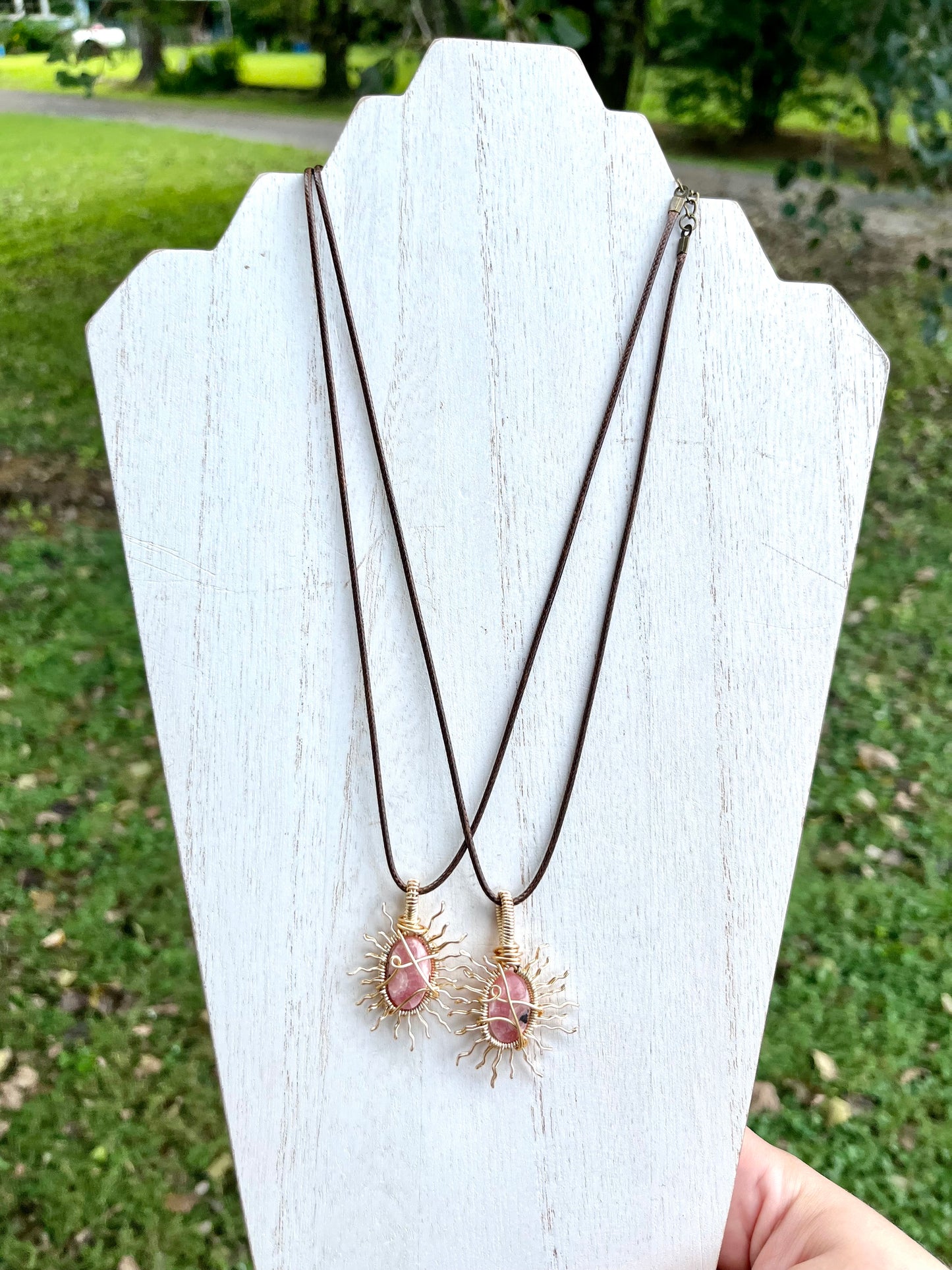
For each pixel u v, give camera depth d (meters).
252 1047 0.24
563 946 0.25
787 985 0.57
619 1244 0.25
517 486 0.24
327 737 0.24
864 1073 0.53
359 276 0.23
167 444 0.23
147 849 0.64
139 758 0.70
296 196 0.23
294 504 0.24
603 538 0.24
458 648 0.24
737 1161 0.25
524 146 0.23
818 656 0.24
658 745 0.25
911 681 0.78
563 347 0.24
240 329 0.23
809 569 0.24
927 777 0.70
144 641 0.24
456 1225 0.25
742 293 0.24
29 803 0.66
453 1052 0.25
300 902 0.24
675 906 0.25
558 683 0.24
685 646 0.24
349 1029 0.24
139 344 0.23
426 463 0.24
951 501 0.93
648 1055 0.25
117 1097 0.52
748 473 0.24
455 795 0.24
